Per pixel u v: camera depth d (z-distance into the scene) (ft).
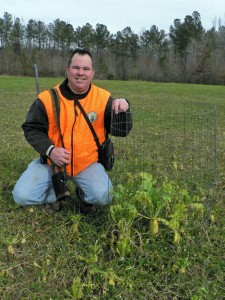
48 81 119.34
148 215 10.43
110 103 11.75
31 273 9.46
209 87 108.06
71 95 11.48
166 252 9.97
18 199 11.92
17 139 24.67
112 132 11.70
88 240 10.61
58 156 11.07
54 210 12.26
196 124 28.32
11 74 196.24
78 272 9.40
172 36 227.61
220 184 15.20
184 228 10.50
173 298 8.69
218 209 12.62
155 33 234.79
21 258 9.99
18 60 203.72
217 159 19.24
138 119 30.94
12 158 18.42
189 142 23.12
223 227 11.53
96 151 11.91
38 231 11.19
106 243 10.42
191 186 14.40
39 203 12.13
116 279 9.01
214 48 192.03
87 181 11.55
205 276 9.39
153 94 78.74
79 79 11.09
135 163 17.65
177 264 9.43
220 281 9.23
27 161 18.02
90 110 11.46
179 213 10.28
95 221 11.57
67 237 10.78
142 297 8.63
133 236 10.14
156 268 9.64
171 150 19.36
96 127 11.68
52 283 9.09
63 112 11.41
